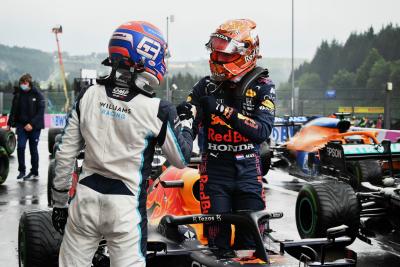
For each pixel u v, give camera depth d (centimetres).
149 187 1023
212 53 792
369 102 5328
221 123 796
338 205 1016
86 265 628
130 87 623
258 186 816
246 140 804
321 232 1020
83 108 630
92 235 624
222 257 730
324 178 1773
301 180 2130
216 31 791
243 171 805
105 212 610
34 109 2027
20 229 874
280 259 722
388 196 1063
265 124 775
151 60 638
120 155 615
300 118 2281
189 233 850
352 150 1380
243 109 797
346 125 1867
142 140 618
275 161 2019
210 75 827
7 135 2638
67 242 630
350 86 11225
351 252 770
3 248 1189
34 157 2064
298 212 1085
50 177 1408
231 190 808
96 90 631
